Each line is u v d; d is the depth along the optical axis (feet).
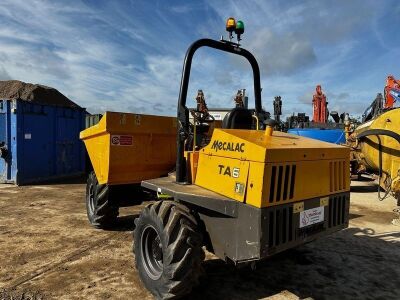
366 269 14.48
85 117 40.57
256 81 14.11
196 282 10.98
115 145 16.40
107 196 17.83
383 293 12.50
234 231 10.40
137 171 17.34
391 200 28.45
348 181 12.12
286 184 10.07
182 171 12.69
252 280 13.28
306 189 10.62
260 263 14.90
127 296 11.91
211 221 11.36
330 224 11.50
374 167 19.71
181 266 10.54
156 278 11.50
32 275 13.38
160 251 11.79
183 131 12.45
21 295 11.77
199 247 10.87
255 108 14.17
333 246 17.15
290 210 10.22
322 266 14.73
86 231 18.80
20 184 32.76
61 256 15.29
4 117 32.71
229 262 10.73
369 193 31.50
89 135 17.78
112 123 16.17
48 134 35.55
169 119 17.80
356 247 17.04
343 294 12.37
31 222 20.38
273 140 11.03
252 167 9.82
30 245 16.58
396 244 17.52
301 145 10.87
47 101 62.59
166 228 10.87
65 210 23.27
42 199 26.63
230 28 13.07
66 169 37.91
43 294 11.91
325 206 11.27
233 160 10.52
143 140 17.19
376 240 18.12
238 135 10.76
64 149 37.55
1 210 23.17
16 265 14.28
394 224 21.07
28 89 62.44
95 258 15.11
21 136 32.63
